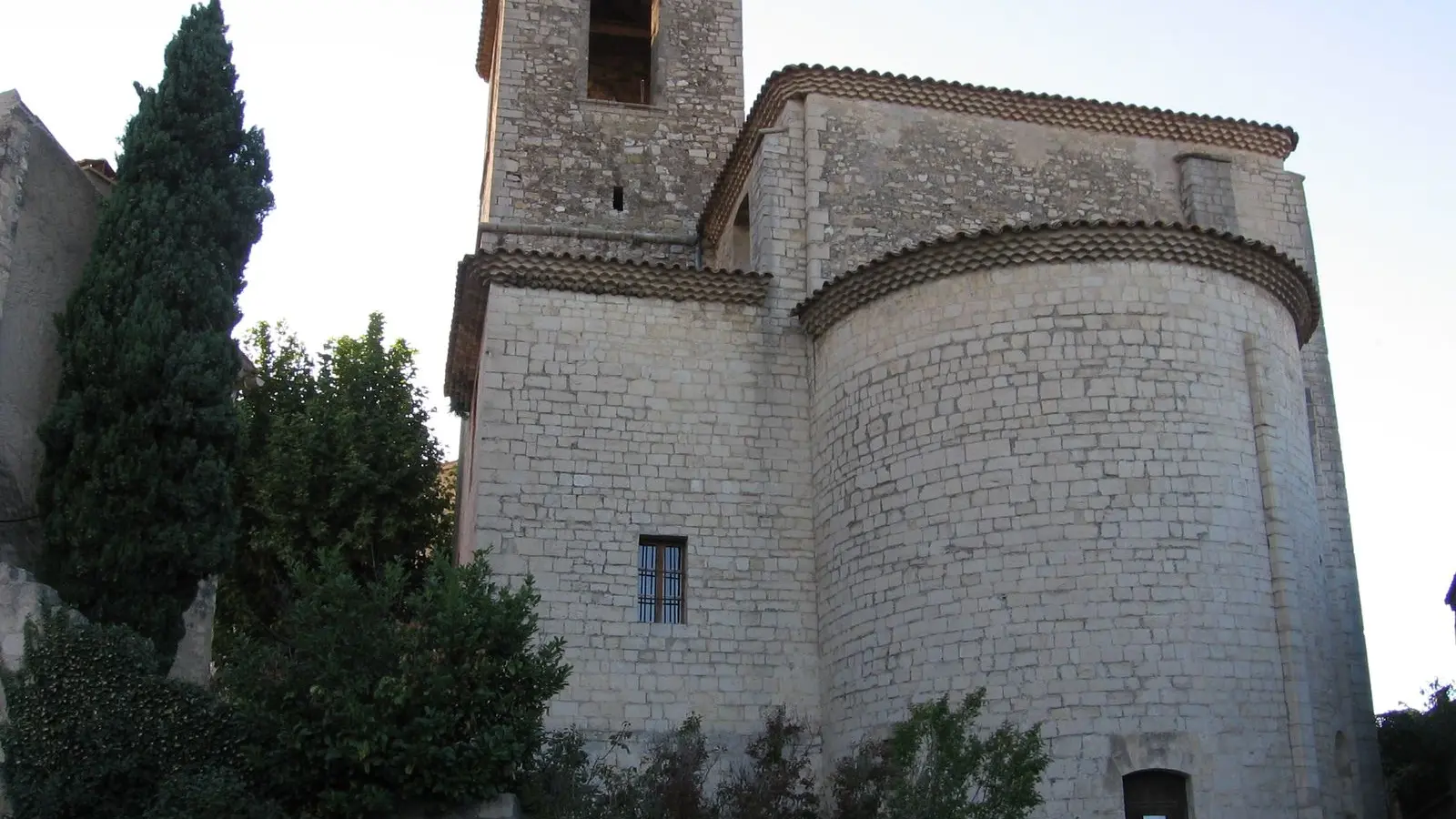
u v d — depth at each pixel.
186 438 18.09
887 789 15.10
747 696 20.44
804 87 23.95
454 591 16.08
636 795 15.92
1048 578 18.06
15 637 16.19
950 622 18.42
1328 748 18.14
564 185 28.95
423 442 28.75
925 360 19.75
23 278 18.69
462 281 22.45
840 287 21.02
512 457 20.89
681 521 21.12
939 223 23.80
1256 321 19.78
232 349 19.12
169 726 16.06
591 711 19.89
